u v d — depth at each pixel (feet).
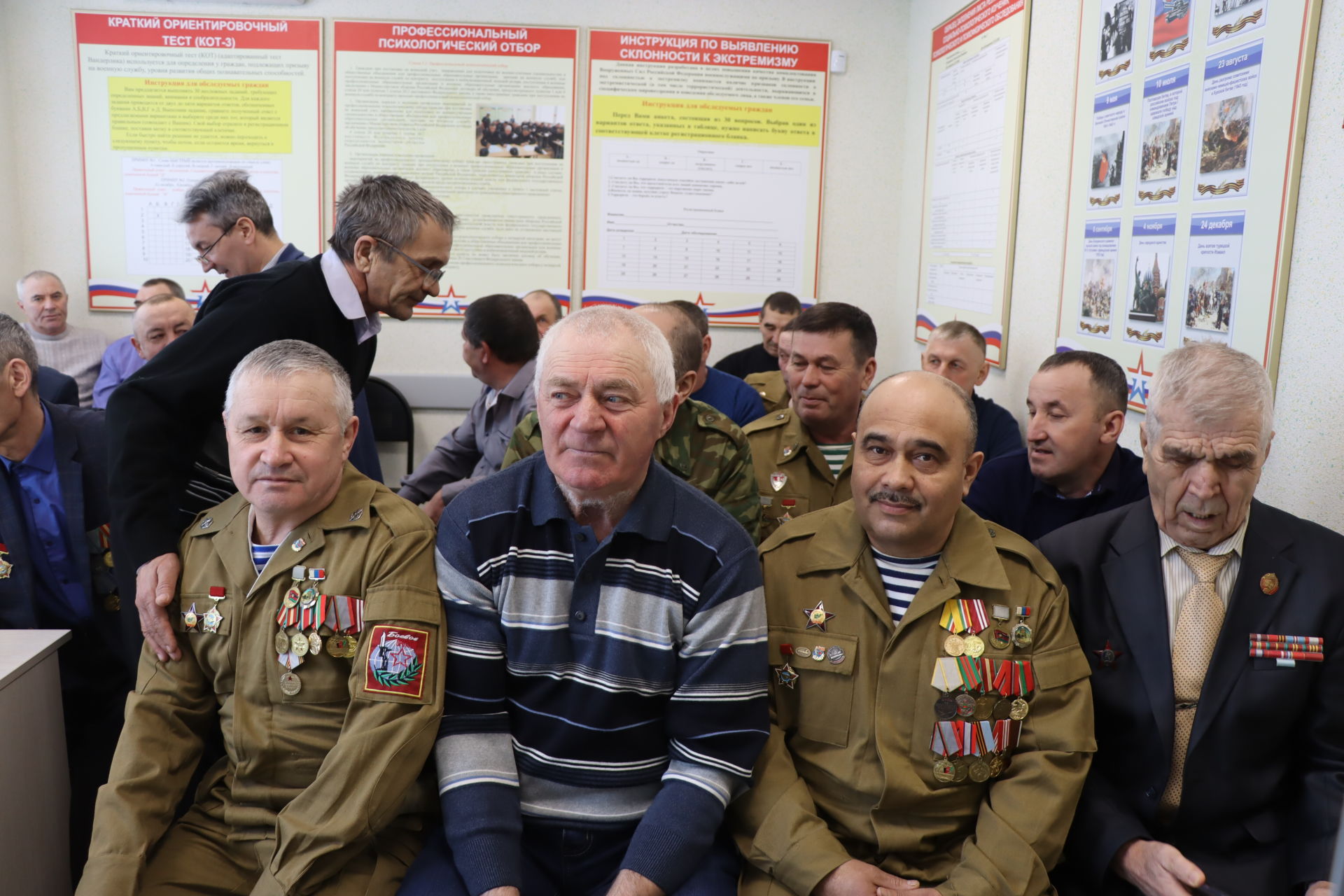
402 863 4.54
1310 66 5.99
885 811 4.53
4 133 13.52
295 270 6.14
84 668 6.23
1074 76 9.25
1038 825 4.35
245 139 14.02
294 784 4.65
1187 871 4.18
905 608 4.72
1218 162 6.94
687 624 4.47
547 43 14.05
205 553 4.90
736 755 4.44
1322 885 4.18
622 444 4.15
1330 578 4.54
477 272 14.55
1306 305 6.06
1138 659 4.77
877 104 14.58
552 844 4.49
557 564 4.47
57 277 13.50
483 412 9.68
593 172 14.42
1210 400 4.42
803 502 7.29
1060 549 5.13
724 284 14.87
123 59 13.73
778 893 4.40
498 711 4.57
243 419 4.56
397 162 14.20
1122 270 8.34
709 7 14.14
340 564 4.65
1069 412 6.89
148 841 4.48
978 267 11.68
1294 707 4.51
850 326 7.11
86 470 6.12
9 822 4.99
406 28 13.88
